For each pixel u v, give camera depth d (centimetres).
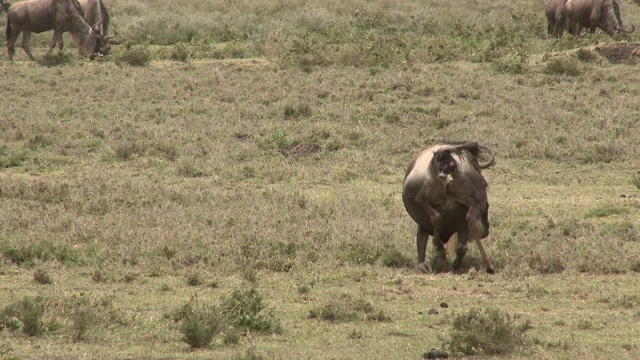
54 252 5122
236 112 9550
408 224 5897
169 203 6366
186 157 8031
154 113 9506
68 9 12438
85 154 8200
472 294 4484
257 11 15975
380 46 12381
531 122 9206
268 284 4684
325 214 6219
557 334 3709
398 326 3881
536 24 15075
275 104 9794
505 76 11050
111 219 5909
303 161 8119
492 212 6238
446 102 9988
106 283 4647
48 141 8481
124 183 6994
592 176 7569
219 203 6488
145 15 15475
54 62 12144
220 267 4978
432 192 4819
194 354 3416
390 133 8881
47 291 4397
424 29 14750
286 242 5372
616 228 5712
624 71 11256
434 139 8625
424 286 4641
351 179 7550
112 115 9481
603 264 4934
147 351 3456
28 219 5762
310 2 16612
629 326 3834
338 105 9806
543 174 7606
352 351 3462
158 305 4219
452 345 3409
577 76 11081
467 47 12662
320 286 4688
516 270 4875
